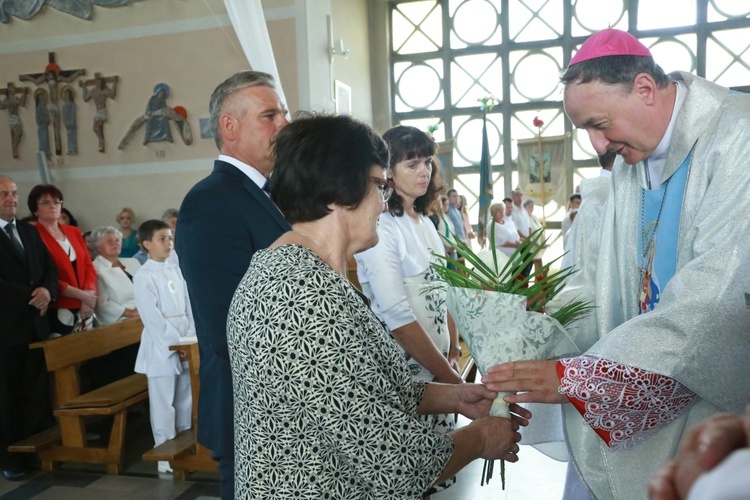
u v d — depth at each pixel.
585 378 1.42
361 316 1.20
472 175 12.31
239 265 1.84
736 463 0.37
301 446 1.15
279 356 1.13
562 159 11.48
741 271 1.35
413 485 1.17
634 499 1.52
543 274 1.64
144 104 8.34
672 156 1.56
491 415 1.50
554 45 11.73
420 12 12.26
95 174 8.56
